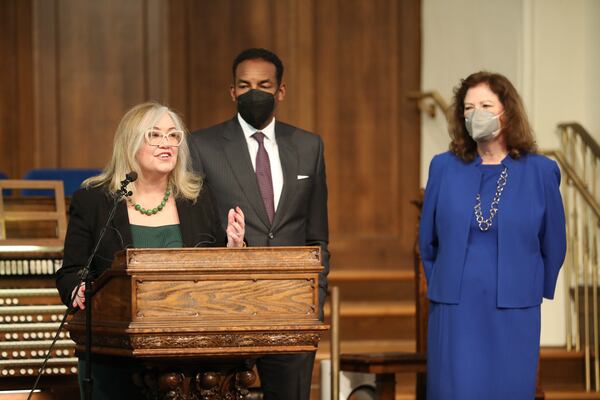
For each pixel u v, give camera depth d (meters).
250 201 5.30
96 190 4.57
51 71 9.96
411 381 8.21
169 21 10.09
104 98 10.00
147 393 4.24
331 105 10.24
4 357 5.59
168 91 10.07
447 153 5.43
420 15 10.29
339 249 10.22
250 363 4.34
